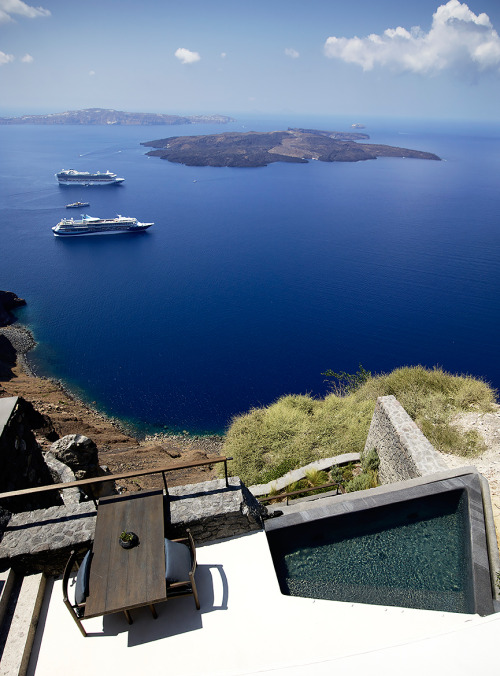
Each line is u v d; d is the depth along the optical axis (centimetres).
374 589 716
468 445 1266
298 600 636
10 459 780
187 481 2028
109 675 538
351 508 816
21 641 557
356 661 480
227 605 621
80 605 538
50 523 647
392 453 1254
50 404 3984
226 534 718
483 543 771
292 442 1812
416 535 817
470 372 6141
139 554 562
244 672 478
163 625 593
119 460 2422
